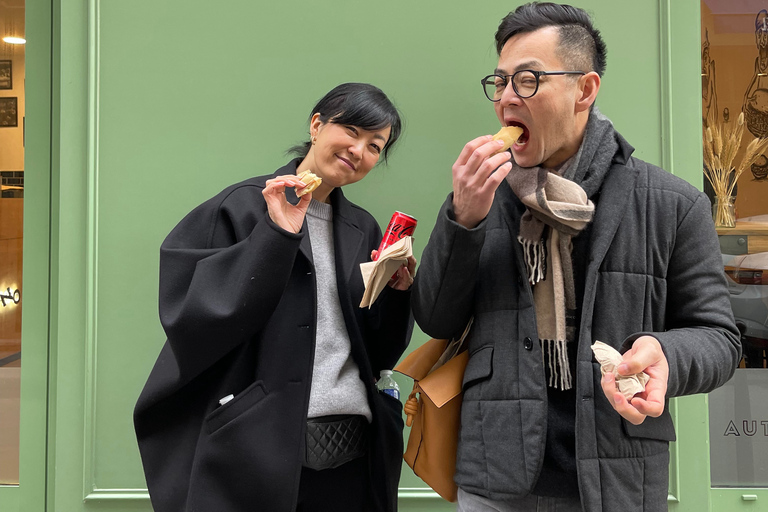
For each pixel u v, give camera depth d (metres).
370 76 2.32
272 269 1.49
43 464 2.35
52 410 2.35
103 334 2.26
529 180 1.37
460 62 2.32
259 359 1.62
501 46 1.43
